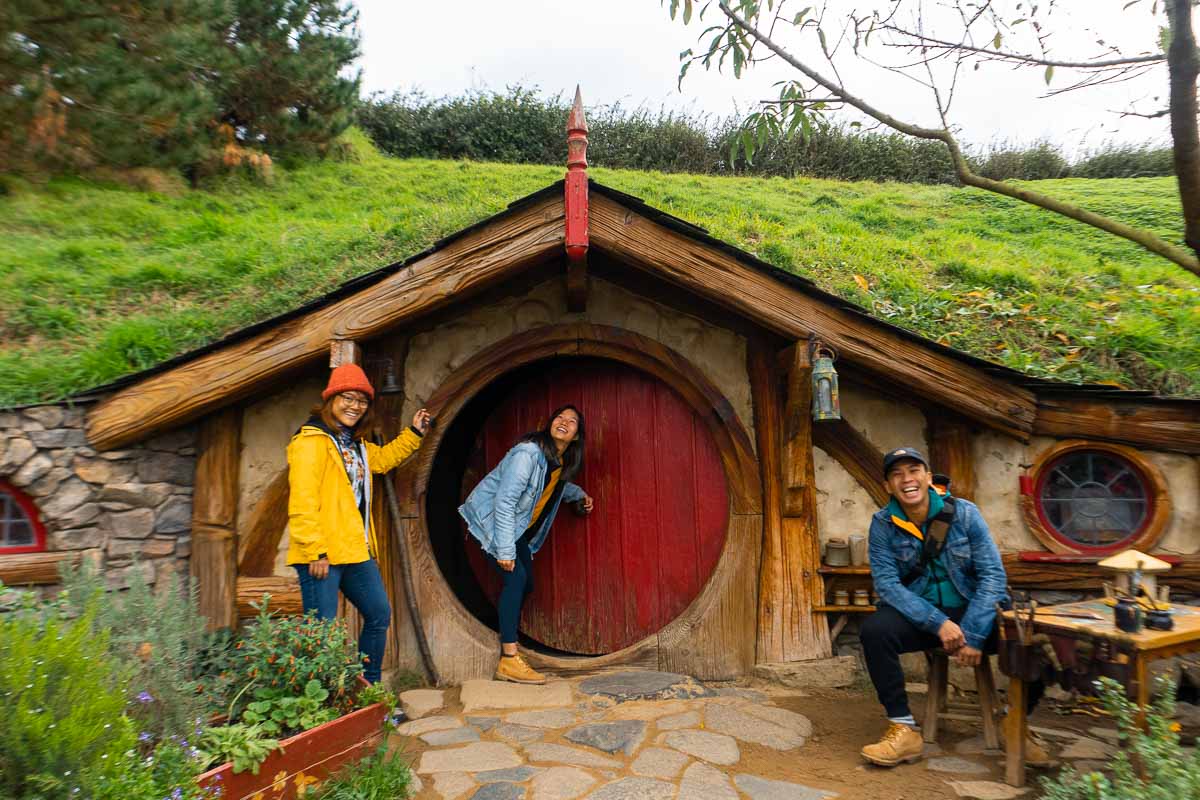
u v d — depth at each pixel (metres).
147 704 2.80
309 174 10.84
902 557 3.72
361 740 3.22
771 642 4.71
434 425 4.94
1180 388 5.11
